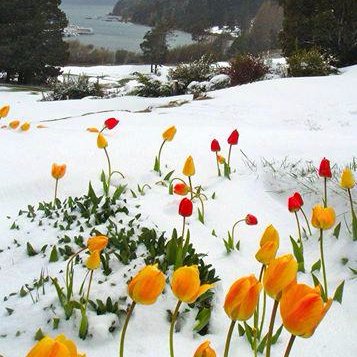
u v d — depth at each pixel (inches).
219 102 466.6
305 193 187.0
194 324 107.0
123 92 788.6
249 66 673.6
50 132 263.4
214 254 146.1
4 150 228.2
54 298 110.6
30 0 1354.6
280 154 232.2
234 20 4141.2
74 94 797.2
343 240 149.4
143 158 224.5
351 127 370.9
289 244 158.7
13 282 124.6
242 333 105.0
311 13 800.9
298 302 56.0
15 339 100.0
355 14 754.2
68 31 4303.6
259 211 179.6
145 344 100.7
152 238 137.6
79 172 207.6
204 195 186.9
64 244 140.3
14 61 1346.0
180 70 744.3
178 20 4446.4
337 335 107.4
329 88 497.4
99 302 105.9
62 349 47.0
